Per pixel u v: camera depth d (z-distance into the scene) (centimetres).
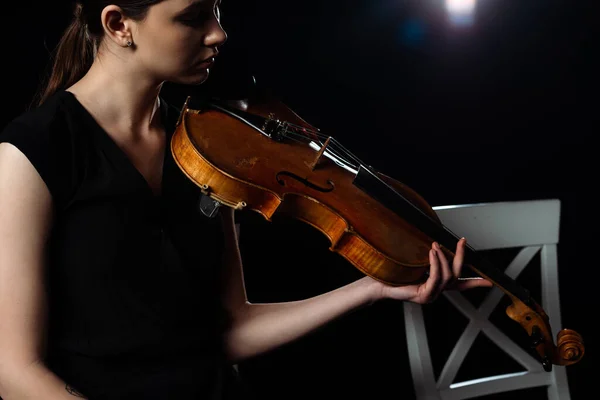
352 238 115
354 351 256
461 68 313
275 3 290
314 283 269
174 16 104
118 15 104
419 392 151
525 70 317
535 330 125
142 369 116
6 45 241
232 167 112
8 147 104
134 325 113
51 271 109
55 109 108
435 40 309
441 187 314
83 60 118
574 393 245
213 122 120
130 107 114
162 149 120
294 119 134
